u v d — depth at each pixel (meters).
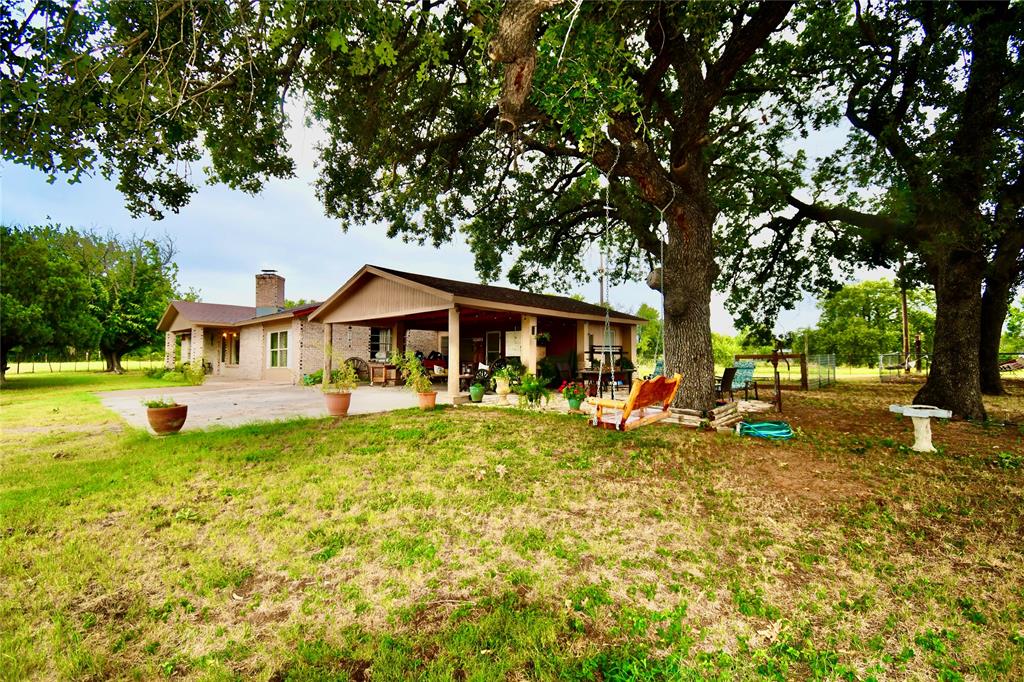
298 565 2.95
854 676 1.95
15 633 2.29
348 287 14.02
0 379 17.69
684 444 6.10
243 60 5.20
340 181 9.05
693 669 1.98
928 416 5.68
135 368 33.91
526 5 3.40
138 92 4.34
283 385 16.72
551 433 6.91
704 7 5.61
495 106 8.58
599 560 2.97
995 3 7.23
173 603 2.55
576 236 14.72
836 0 7.54
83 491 4.32
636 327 19.19
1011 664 1.99
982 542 3.17
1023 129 7.34
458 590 2.65
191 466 5.12
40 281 18.00
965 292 8.38
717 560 2.98
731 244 14.09
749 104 10.25
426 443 6.29
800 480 4.58
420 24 6.51
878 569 2.84
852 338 35.16
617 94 4.70
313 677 1.96
